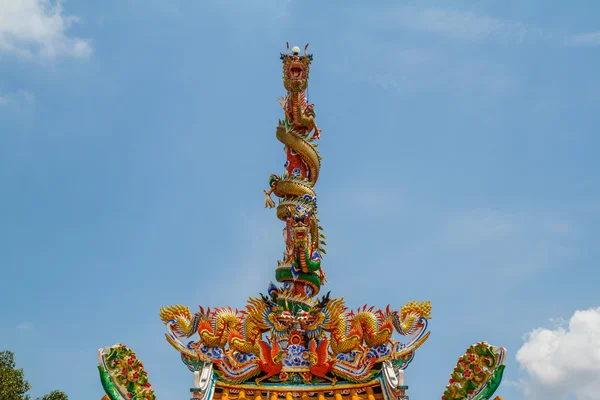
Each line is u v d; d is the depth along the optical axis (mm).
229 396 13180
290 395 13203
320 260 15039
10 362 24766
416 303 14039
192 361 13398
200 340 13617
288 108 15953
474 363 11820
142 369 11836
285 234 15250
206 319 13828
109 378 11469
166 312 13758
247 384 13328
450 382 11969
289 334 13898
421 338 13586
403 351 13398
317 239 15328
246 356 13586
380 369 13312
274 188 15688
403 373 12141
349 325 13867
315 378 13492
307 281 14688
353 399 12852
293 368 13508
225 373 13375
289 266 14734
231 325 13859
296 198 15359
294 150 15781
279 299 14281
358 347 13586
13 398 23641
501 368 11469
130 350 11836
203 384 12578
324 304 13977
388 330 13477
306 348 13844
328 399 13133
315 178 15891
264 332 14008
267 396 13227
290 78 16016
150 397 11711
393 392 12320
